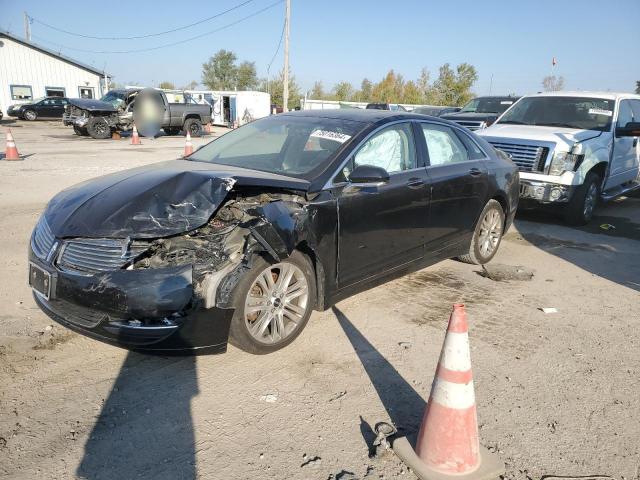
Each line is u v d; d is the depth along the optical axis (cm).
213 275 321
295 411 305
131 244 317
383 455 269
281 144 448
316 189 381
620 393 336
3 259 549
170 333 310
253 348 351
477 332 418
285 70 3031
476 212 546
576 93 927
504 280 546
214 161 454
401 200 442
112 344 320
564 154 764
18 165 1252
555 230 786
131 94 2288
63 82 3822
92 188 379
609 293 518
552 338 412
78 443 272
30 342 373
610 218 881
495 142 819
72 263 323
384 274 450
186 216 330
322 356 370
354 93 6538
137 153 1639
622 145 873
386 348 385
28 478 246
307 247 369
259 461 263
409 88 6047
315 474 255
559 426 299
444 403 253
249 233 334
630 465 269
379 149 443
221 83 7612
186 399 313
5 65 3575
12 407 298
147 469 255
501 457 272
